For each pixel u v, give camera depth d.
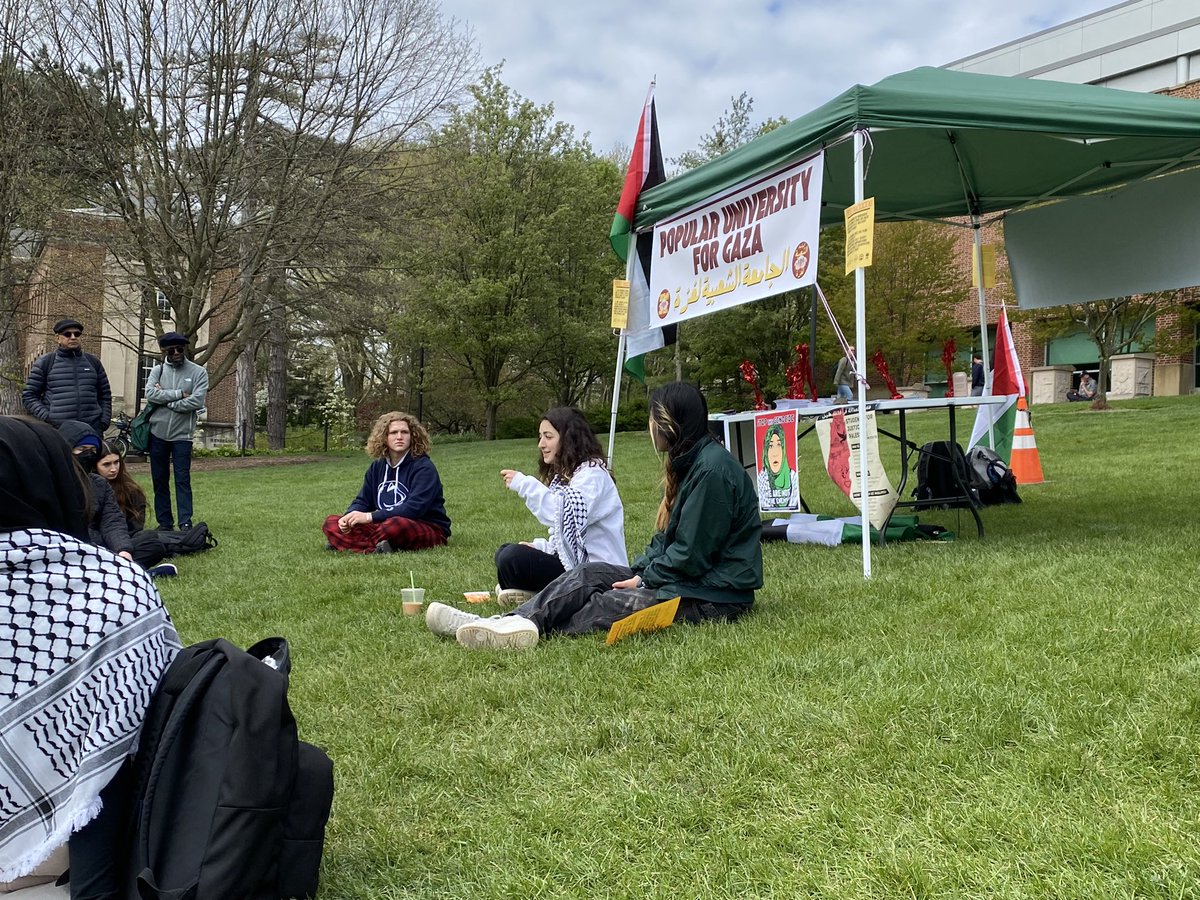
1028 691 2.95
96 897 1.67
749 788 2.46
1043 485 9.22
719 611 4.14
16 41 17.28
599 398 38.44
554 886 2.06
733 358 26.38
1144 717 2.67
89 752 1.63
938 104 5.07
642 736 2.86
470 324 26.05
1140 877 1.91
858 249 5.08
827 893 1.95
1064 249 7.93
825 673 3.32
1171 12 29.20
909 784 2.42
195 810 1.65
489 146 26.59
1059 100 5.28
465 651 3.94
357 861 2.20
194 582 6.06
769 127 25.92
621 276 28.28
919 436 15.97
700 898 1.97
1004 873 1.97
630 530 7.45
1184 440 12.38
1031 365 29.11
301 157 19.59
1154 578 4.39
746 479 4.18
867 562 5.07
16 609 1.61
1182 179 7.10
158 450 8.35
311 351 35.28
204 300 20.45
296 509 10.75
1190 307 21.06
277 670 1.90
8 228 18.28
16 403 21.67
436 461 18.19
